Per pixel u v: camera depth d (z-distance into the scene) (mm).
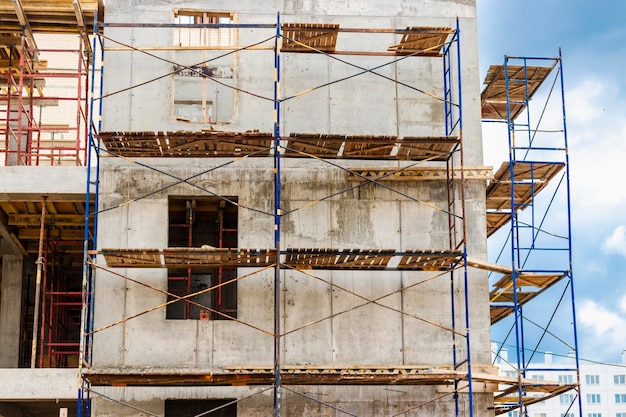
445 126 24938
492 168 24609
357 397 23188
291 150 22719
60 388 23031
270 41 24891
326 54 23594
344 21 25281
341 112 24781
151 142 22547
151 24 23656
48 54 38750
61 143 36438
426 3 25656
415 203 24312
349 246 23938
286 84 24766
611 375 100250
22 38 27250
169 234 27969
